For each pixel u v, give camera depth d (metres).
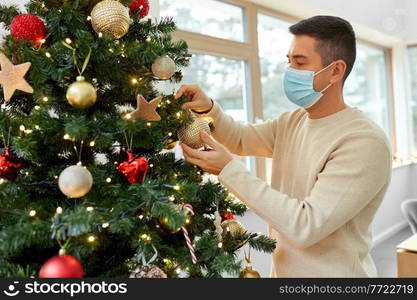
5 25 0.91
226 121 1.28
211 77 2.43
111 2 0.81
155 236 0.80
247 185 0.98
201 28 2.38
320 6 3.03
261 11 2.84
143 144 0.85
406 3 4.29
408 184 4.64
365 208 1.10
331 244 1.07
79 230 0.64
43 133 0.77
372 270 1.15
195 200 0.91
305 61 1.12
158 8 1.79
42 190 0.82
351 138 1.03
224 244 0.96
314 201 0.99
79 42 0.75
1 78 0.73
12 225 0.71
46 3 0.85
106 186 0.79
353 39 1.13
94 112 0.83
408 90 4.71
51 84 0.81
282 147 1.27
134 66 0.90
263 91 2.94
